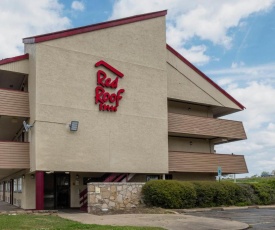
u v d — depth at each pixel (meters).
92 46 21.66
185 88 26.97
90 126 20.98
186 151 27.97
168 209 19.33
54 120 19.84
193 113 28.56
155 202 19.64
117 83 22.28
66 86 20.47
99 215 17.06
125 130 22.23
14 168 19.98
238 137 28.94
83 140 20.66
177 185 20.27
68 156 20.05
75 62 20.94
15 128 24.50
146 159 22.84
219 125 27.95
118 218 15.75
